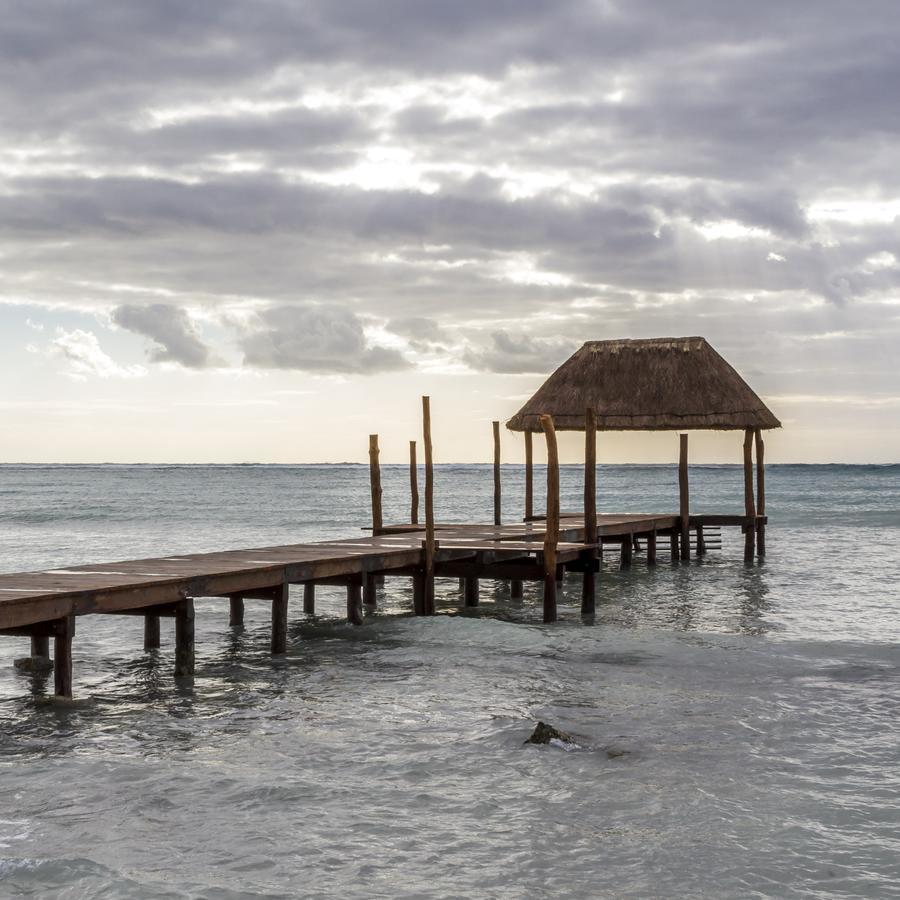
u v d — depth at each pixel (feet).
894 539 115.34
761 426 78.07
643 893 19.11
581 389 78.95
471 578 61.11
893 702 35.14
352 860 20.65
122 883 19.19
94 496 244.22
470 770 26.94
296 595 66.80
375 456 71.31
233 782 25.89
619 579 77.05
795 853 21.04
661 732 31.01
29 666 40.93
